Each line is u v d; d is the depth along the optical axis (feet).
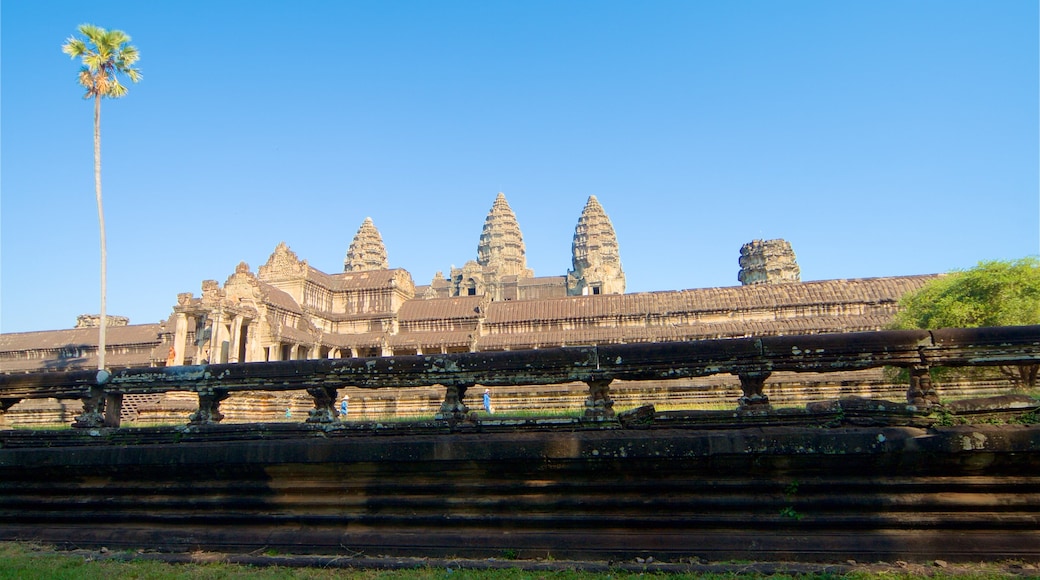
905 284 177.47
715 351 28.96
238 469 30.86
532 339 191.62
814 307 176.65
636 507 27.78
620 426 29.53
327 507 30.27
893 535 25.95
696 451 26.89
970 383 102.22
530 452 28.04
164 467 31.55
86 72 142.92
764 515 26.89
